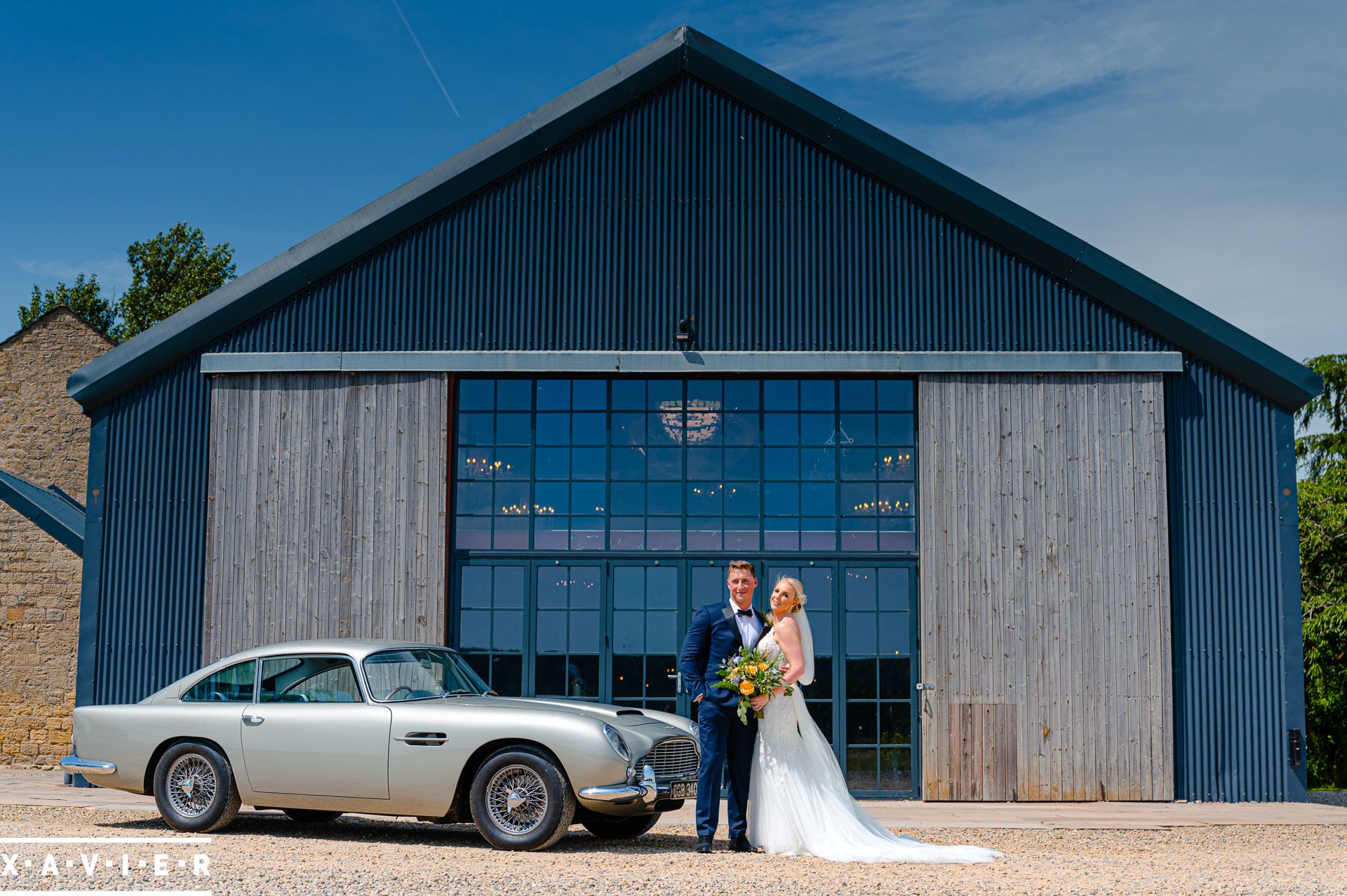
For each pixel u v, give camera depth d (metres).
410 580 11.62
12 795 10.88
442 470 11.76
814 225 11.98
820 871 6.77
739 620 7.90
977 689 11.35
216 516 11.84
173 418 12.03
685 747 8.19
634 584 11.83
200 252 43.22
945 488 11.61
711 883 6.14
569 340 11.91
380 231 12.02
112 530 11.89
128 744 8.47
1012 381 11.75
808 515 11.89
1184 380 11.77
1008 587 11.48
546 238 12.05
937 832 9.11
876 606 11.70
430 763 7.75
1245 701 11.38
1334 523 20.36
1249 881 6.45
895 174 11.93
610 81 12.07
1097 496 11.59
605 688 11.70
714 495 11.95
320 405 11.94
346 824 9.16
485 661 11.78
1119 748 11.25
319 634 11.62
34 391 21.38
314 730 8.02
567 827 7.57
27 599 16.41
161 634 11.73
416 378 11.91
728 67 12.05
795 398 12.04
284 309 12.07
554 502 11.97
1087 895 5.93
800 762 7.71
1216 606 11.51
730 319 11.89
